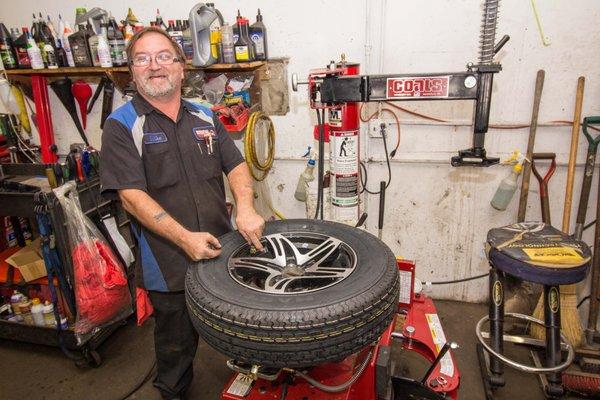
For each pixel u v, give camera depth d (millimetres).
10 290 2414
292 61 2389
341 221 1727
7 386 2162
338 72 1515
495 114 2230
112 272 2086
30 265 2213
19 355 2385
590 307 2213
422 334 1677
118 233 2289
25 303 2314
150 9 2475
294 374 1298
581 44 2027
